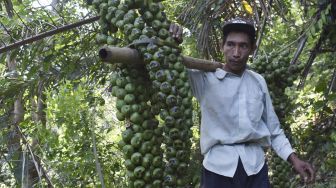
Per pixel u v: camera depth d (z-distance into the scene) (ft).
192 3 14.76
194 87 10.18
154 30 9.36
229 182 9.80
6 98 16.53
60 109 15.08
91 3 10.37
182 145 8.94
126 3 9.44
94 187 17.31
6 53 16.14
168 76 8.99
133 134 9.02
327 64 15.96
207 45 14.99
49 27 15.53
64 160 16.66
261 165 10.03
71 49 16.03
